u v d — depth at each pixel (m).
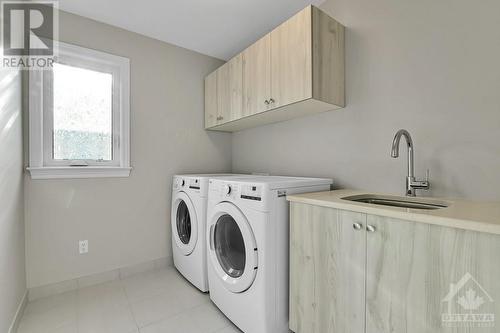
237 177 1.91
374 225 1.00
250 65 1.97
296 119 2.12
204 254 1.84
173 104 2.44
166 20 2.04
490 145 1.17
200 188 1.85
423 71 1.38
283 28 1.66
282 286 1.36
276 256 1.33
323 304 1.19
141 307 1.69
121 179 2.15
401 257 0.93
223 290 1.56
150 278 2.13
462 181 1.26
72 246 1.92
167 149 2.40
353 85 1.70
